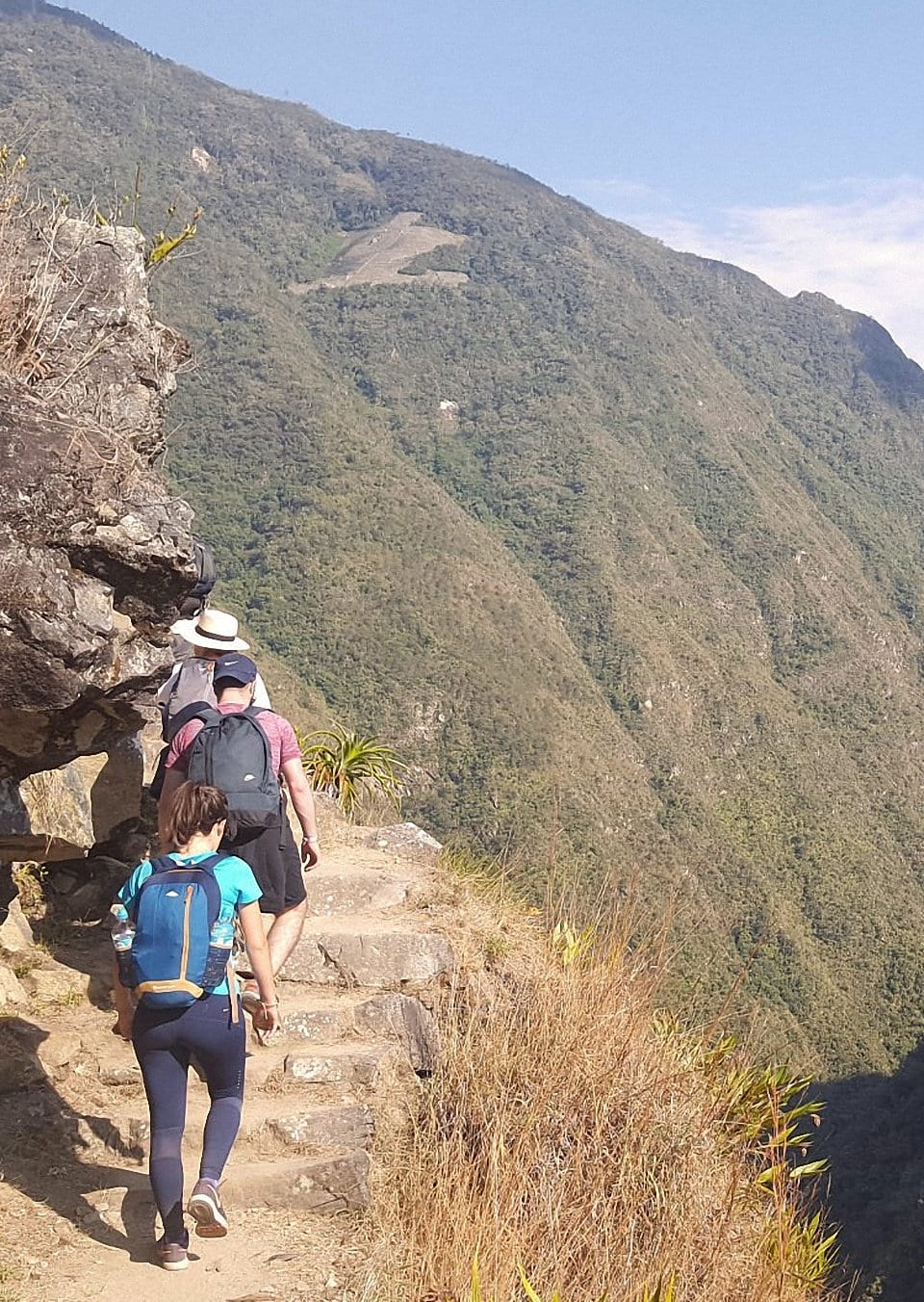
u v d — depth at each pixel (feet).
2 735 13.58
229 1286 11.95
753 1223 17.71
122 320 17.43
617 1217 15.33
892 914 382.83
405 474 543.39
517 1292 13.44
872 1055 250.57
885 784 559.79
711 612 653.71
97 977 18.17
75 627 12.42
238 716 15.23
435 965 19.35
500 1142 15.28
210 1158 12.16
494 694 420.36
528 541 649.61
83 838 19.33
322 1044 17.57
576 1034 17.83
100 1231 12.74
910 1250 121.70
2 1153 13.96
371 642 428.97
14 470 12.35
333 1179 14.19
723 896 317.42
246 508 514.27
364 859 24.25
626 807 402.52
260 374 586.86
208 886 12.48
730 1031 20.51
